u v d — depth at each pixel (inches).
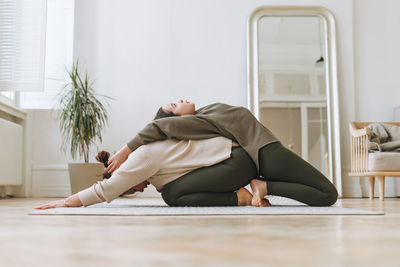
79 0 192.2
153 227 45.1
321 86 191.2
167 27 194.7
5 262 24.7
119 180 76.0
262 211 66.2
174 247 30.6
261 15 194.1
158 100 191.9
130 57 192.7
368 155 143.9
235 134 83.0
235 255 26.8
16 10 169.2
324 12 194.9
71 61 189.2
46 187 185.3
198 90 192.7
